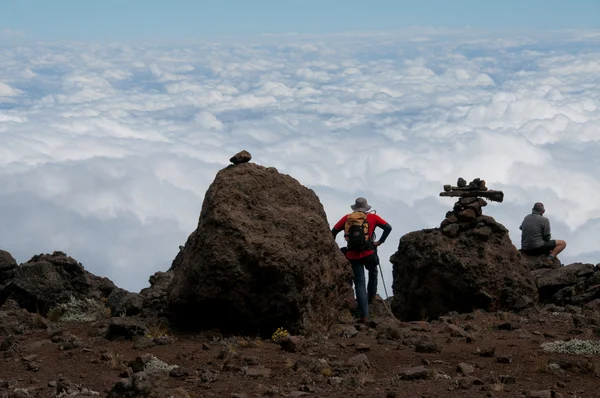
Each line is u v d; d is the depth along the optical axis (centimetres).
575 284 1623
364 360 940
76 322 1310
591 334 1122
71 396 781
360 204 1398
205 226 1162
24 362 988
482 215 1597
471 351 1007
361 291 1320
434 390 809
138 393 717
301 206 1236
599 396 794
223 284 1128
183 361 975
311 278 1161
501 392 798
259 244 1130
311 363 932
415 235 1633
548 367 896
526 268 1563
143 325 1127
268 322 1139
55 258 1495
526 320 1283
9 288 1430
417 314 1622
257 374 890
